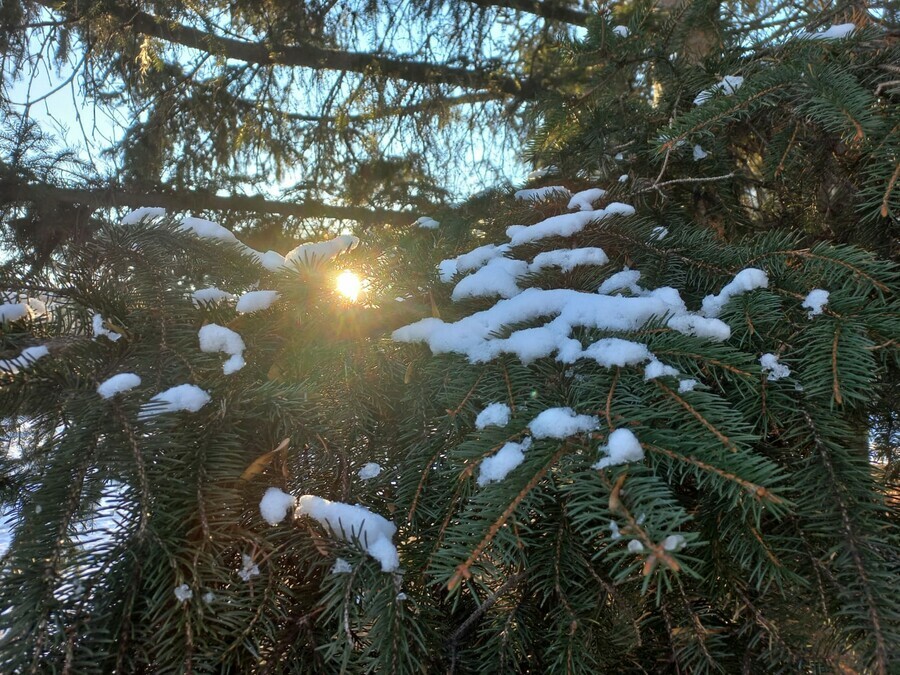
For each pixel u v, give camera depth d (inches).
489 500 17.1
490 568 16.4
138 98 63.6
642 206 33.0
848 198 31.1
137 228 26.5
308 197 68.9
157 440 18.4
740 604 19.3
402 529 19.7
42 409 20.9
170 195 64.6
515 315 23.7
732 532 18.8
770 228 35.6
